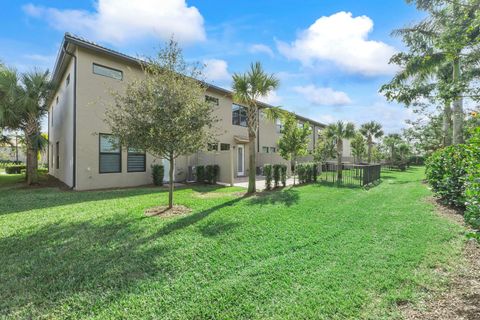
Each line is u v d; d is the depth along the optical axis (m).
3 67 10.20
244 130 17.20
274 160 16.52
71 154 10.14
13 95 9.89
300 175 12.06
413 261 3.47
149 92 5.64
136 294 2.77
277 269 3.31
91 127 9.75
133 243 4.12
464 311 2.41
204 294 2.77
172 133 5.67
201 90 6.62
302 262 3.51
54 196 8.02
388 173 19.73
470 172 3.54
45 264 3.42
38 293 2.77
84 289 2.85
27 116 10.78
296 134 12.26
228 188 10.30
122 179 10.60
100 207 6.53
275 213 6.01
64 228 4.84
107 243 4.12
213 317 2.42
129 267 3.34
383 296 2.69
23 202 7.12
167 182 12.01
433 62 9.39
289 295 2.75
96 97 9.85
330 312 2.46
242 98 9.02
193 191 9.41
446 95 5.36
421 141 17.48
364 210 6.45
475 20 3.74
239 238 4.40
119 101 6.72
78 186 9.45
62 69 11.74
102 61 10.01
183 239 4.32
